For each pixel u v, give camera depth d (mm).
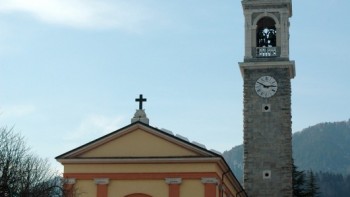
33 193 49844
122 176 48000
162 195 47281
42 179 57875
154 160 47656
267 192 64062
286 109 65750
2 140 53438
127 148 48375
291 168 64750
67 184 48188
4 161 51688
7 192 48688
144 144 48281
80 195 47875
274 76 66562
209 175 46938
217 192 47625
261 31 68938
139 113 50531
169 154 47781
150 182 47656
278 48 67000
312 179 89750
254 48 67312
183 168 47438
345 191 187375
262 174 64562
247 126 65938
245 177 64688
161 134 48156
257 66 66562
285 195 63781
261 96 66375
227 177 51656
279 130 65375
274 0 67938
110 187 48000
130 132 48625
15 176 51750
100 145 48688
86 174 48344
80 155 48719
